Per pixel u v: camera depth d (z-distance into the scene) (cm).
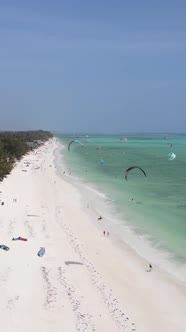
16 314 2673
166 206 5941
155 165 11938
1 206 5634
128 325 2608
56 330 2514
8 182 7781
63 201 6212
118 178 8856
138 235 4512
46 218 5119
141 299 2975
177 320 2697
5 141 12694
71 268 3484
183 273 3475
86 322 2617
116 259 3766
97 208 5791
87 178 8769
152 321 2670
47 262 3588
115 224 4959
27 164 11150
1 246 3875
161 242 4272
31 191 6938
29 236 4306
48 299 2895
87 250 3981
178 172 10131
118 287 3161
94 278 3303
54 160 12912
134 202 6212
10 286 3066
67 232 4550
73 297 2948
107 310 2788
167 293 3089
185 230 4700
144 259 3784
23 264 3509
